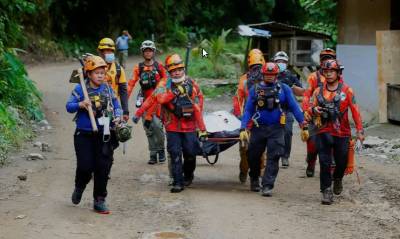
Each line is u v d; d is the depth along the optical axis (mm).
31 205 7578
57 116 15367
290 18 54656
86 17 40406
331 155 7996
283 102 8266
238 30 20906
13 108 13328
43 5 32938
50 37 34844
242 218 7266
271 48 20672
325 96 7910
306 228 6926
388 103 14594
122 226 6879
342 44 17031
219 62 28141
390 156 11367
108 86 7258
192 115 8398
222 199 8164
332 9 23016
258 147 8375
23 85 14477
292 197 8406
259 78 8648
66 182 8875
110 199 8078
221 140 8805
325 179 7973
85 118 7121
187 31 49219
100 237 6469
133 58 39500
